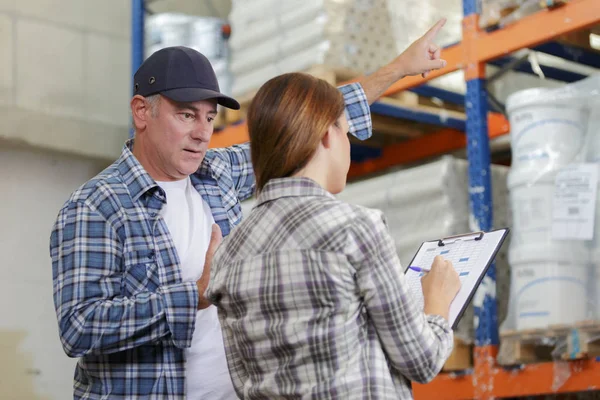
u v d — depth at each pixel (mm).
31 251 6348
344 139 1938
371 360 1773
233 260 1908
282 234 1823
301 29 4824
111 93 6836
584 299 3645
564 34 3979
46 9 6551
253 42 5227
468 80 4395
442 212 4523
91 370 2365
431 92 5098
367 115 2889
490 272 4176
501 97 5344
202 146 2551
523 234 3863
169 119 2502
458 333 4285
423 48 2922
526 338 3816
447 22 4953
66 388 6312
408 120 5676
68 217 2373
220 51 5691
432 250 2162
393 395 1778
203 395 2449
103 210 2393
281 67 4996
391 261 1772
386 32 4855
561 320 3658
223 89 5625
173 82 2486
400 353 1771
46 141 6367
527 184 3850
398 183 4773
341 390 1732
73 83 6633
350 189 5090
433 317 1876
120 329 2236
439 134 5707
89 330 2236
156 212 2469
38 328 6277
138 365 2354
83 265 2312
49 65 6516
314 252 1763
